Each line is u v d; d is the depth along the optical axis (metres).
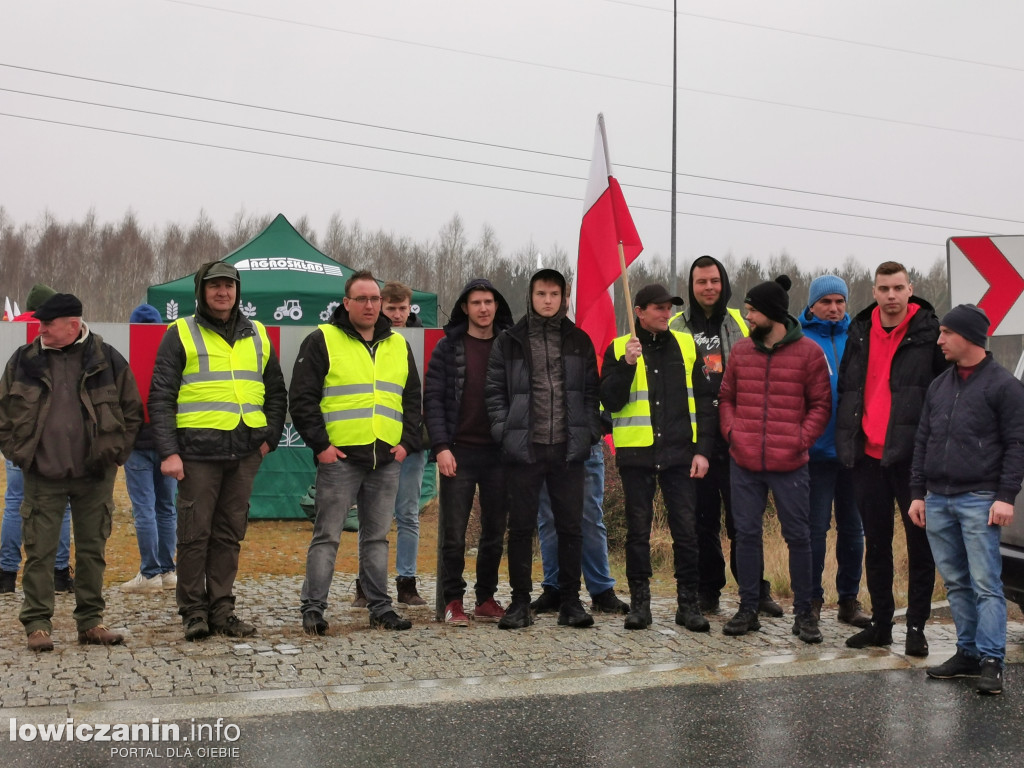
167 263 66.00
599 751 3.84
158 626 5.89
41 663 4.96
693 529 6.08
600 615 6.48
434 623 6.14
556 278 5.97
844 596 6.30
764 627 6.07
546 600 6.61
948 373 5.12
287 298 11.45
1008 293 6.39
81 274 65.62
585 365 6.09
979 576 4.82
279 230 12.52
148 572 7.15
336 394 5.80
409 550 6.90
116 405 5.34
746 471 5.86
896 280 5.48
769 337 5.87
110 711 4.25
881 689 4.72
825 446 6.13
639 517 6.03
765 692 4.64
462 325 6.25
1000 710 4.40
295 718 4.20
